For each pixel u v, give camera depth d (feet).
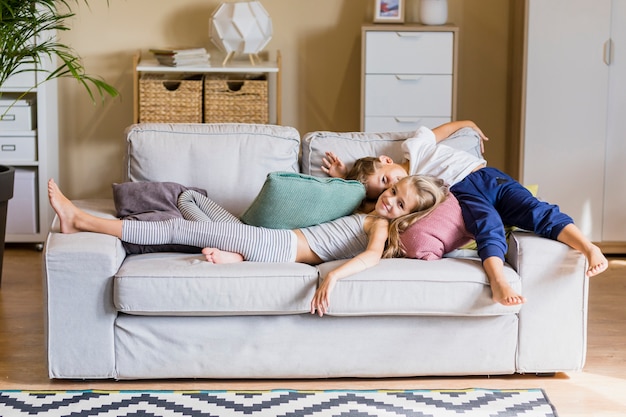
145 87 17.39
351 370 10.93
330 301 10.52
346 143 12.90
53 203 11.07
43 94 17.06
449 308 10.64
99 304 10.70
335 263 10.94
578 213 17.25
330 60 19.02
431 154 12.43
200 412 10.12
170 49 17.58
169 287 10.44
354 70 19.04
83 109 18.89
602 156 17.10
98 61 18.72
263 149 12.74
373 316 10.85
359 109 19.17
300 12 18.88
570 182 17.19
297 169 12.98
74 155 19.03
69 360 10.77
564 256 10.91
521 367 11.06
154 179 12.50
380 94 17.66
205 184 12.57
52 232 11.21
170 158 12.55
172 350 10.78
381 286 10.55
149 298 10.44
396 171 12.10
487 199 11.69
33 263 16.52
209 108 17.56
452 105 17.66
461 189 11.85
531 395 10.66
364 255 10.78
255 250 11.23
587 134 17.04
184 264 10.75
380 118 17.72
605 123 16.99
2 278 15.43
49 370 10.78
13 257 16.94
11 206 17.37
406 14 18.74
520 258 10.93
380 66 17.54
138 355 10.78
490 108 19.15
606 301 14.46
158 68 17.19
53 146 18.02
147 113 17.47
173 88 18.40
